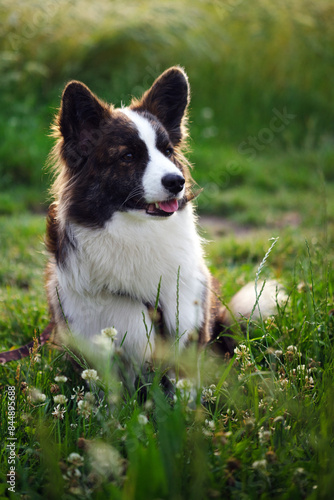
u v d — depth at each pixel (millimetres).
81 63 10578
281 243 5906
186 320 3189
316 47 11047
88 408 2412
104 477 2021
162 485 1832
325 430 2240
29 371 3043
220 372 3061
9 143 8898
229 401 2557
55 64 10555
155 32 10734
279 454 2191
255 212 7742
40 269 5539
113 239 3135
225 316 3715
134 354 3201
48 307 3879
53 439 2475
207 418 2596
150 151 3201
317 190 8242
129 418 2438
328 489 1884
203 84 10719
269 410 2404
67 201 3217
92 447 2105
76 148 3252
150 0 11461
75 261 3143
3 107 9812
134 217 3146
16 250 6094
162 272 3180
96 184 3186
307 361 2955
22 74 10172
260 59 11141
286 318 3326
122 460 2096
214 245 6301
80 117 3234
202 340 3318
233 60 11016
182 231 3279
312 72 11055
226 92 10672
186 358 3027
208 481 1974
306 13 11281
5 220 6992
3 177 8586
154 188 3080
